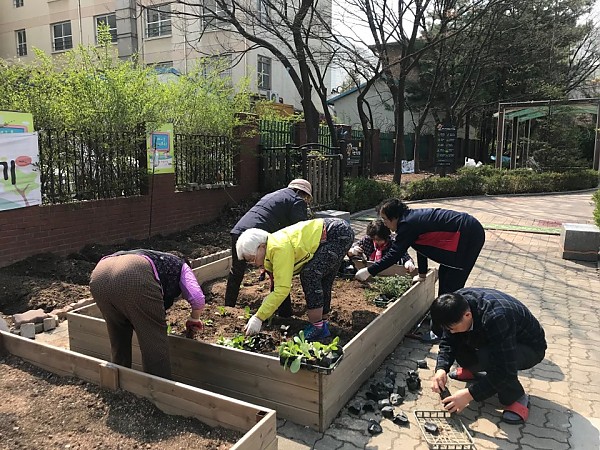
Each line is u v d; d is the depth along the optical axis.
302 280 3.97
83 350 4.11
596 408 3.47
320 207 11.83
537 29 24.59
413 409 3.42
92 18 26.67
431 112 28.09
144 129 7.97
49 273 6.10
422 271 5.17
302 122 14.26
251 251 3.65
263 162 11.27
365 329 3.74
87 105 7.22
